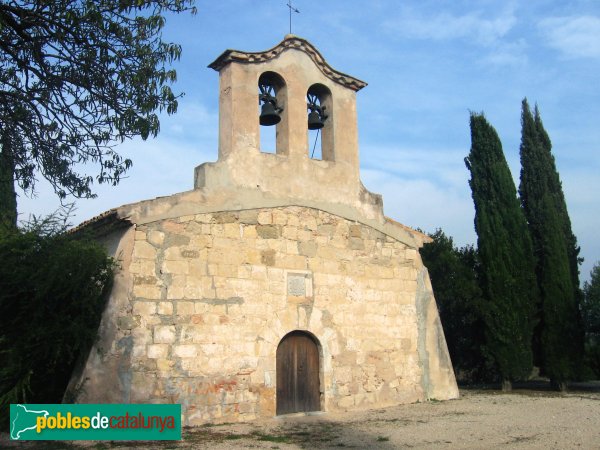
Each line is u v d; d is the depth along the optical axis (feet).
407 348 50.70
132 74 33.40
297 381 44.50
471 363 68.90
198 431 37.27
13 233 37.73
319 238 47.37
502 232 63.57
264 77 48.44
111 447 32.55
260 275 43.62
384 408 47.16
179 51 34.68
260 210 44.73
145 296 38.81
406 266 52.44
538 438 32.99
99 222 41.09
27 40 31.86
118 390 36.68
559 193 73.05
